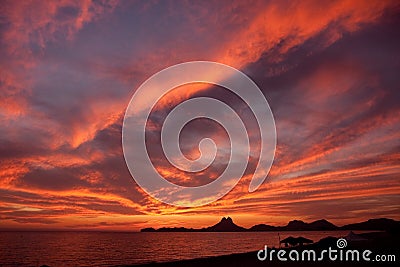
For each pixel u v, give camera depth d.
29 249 88.88
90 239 156.38
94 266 47.41
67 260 60.34
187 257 63.38
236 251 79.62
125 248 95.75
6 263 56.06
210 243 128.12
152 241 144.50
